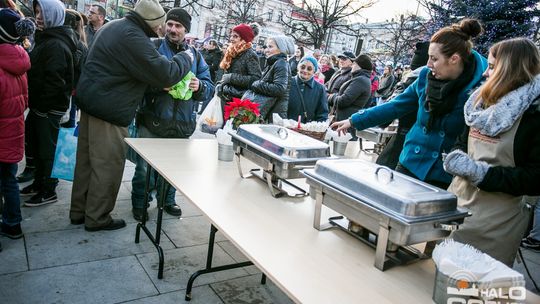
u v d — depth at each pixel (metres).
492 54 1.60
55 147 2.98
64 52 2.81
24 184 3.28
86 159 2.64
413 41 14.26
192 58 2.65
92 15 4.84
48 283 2.08
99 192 2.60
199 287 2.27
